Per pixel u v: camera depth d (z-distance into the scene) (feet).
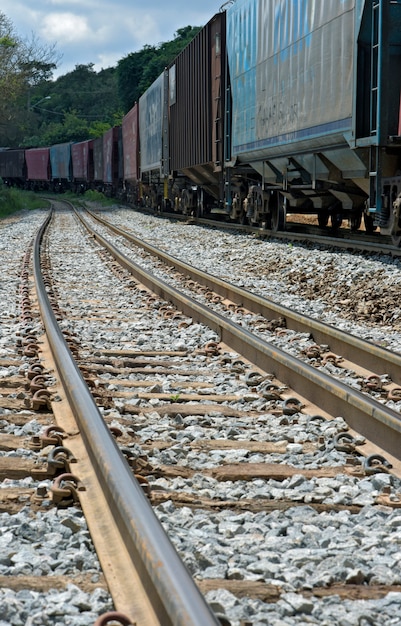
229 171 73.10
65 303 36.04
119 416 18.06
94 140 214.48
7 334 28.22
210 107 76.28
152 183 129.49
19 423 17.22
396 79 42.32
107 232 87.56
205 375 22.84
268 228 68.33
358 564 10.44
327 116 46.57
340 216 62.28
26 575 10.12
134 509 10.55
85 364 23.34
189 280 44.37
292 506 12.89
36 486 13.37
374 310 32.37
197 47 81.82
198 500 12.98
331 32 45.50
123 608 9.04
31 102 469.57
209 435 16.92
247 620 9.03
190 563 10.38
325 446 16.22
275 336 28.22
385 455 15.55
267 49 57.41
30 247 66.39
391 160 43.21
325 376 19.10
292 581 9.98
